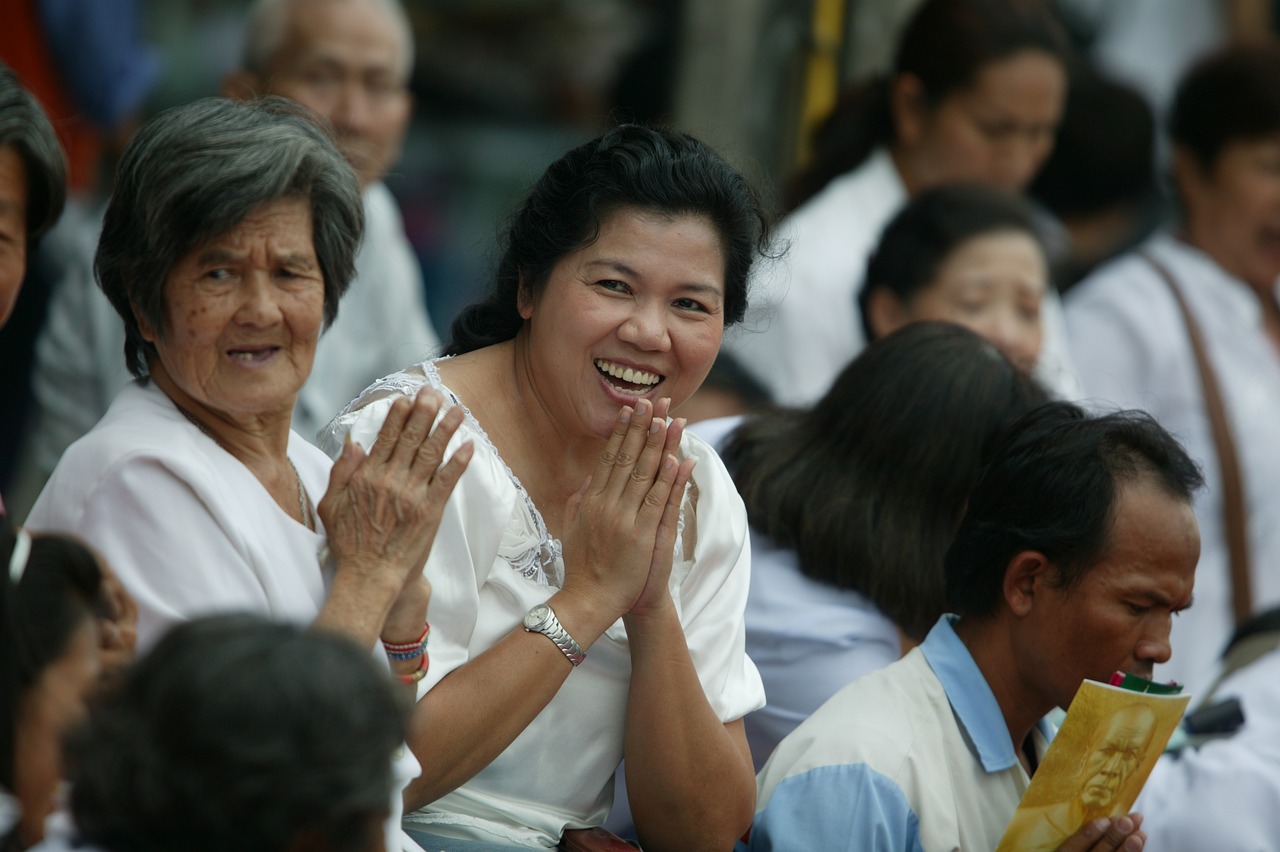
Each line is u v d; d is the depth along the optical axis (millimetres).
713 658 10992
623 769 11328
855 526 12492
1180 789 12516
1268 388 19578
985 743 10734
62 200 10086
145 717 6168
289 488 9633
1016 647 10828
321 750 6152
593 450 10906
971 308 16531
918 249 16703
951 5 19266
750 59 25078
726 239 10461
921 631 12531
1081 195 22828
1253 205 19922
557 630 9922
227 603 8750
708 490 11266
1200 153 20234
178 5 28906
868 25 24484
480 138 30359
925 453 12555
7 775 7266
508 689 9773
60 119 18906
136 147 8922
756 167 11297
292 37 17859
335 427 10383
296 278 9109
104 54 20188
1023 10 19359
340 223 9312
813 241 18766
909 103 19469
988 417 12594
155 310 9008
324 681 6258
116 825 6117
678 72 25531
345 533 9109
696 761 10414
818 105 24641
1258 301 20344
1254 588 18812
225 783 6031
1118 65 30594
